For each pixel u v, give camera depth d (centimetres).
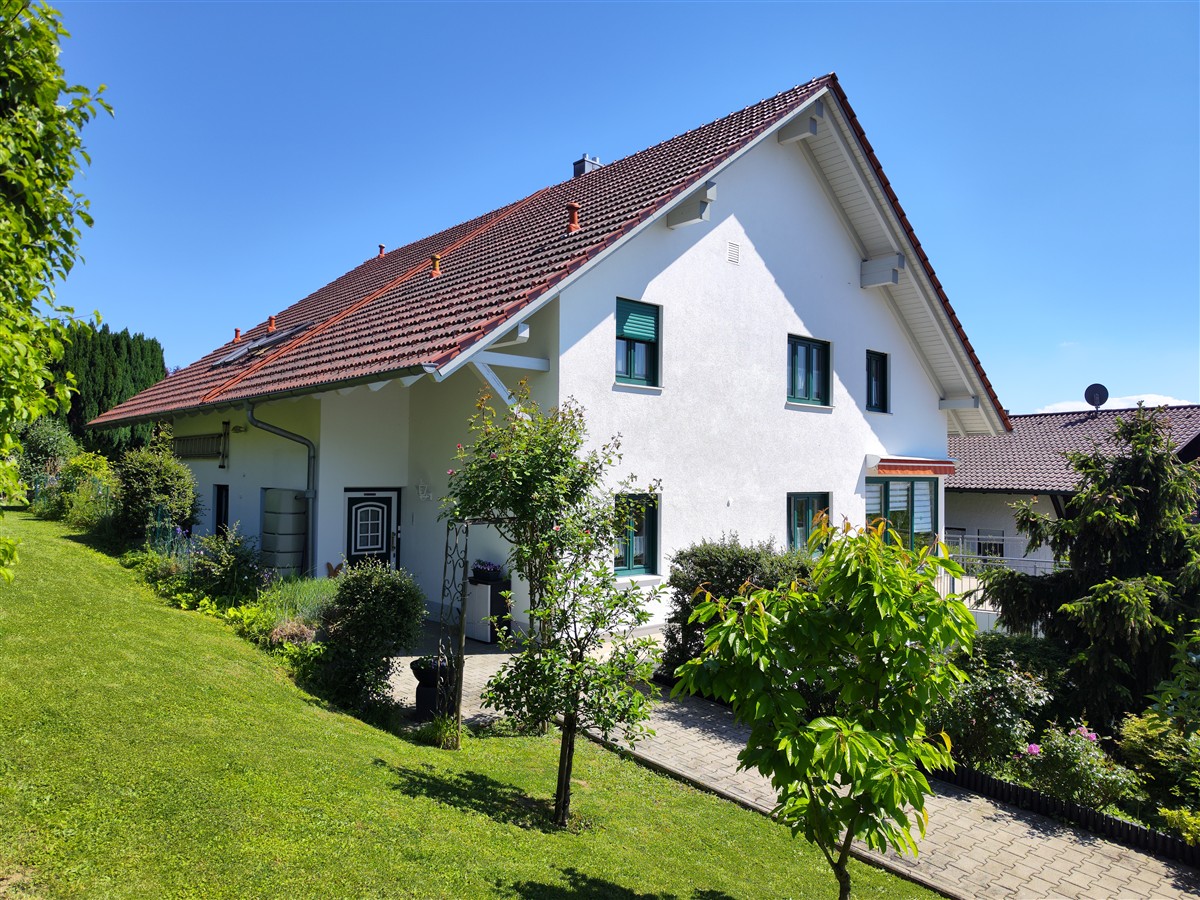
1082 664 980
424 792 581
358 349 1289
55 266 474
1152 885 629
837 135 1523
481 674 1038
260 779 515
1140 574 1026
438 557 1341
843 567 431
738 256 1455
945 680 433
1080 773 768
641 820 658
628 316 1277
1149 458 1020
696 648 1060
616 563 1257
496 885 457
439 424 1351
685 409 1349
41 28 448
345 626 812
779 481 1523
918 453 1888
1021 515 1138
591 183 1741
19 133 439
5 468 356
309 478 1315
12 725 520
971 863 658
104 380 2728
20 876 362
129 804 445
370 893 405
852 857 661
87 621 822
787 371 1562
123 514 1423
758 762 431
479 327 1036
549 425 702
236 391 1453
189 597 1063
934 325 1797
